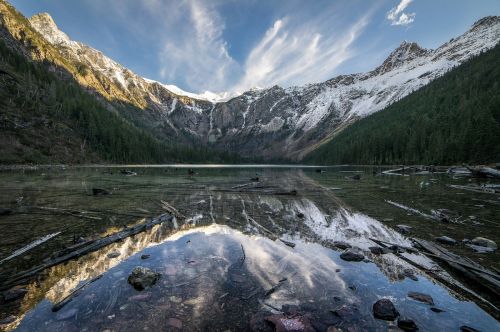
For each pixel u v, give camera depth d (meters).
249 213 15.04
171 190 25.36
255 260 7.79
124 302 5.41
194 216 14.20
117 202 18.11
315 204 17.86
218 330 4.52
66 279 6.61
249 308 5.20
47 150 78.75
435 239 9.87
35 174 42.75
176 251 8.61
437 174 48.66
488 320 4.96
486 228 11.55
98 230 11.23
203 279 6.46
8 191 22.44
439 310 5.22
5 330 4.56
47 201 18.12
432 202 18.17
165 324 4.68
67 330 4.53
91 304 5.36
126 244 9.43
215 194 22.84
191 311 5.08
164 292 5.82
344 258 7.95
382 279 6.59
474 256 8.24
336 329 4.54
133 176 43.97
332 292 5.88
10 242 9.53
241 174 54.91
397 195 21.75
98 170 61.12
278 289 5.97
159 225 12.24
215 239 10.02
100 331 4.50
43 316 4.96
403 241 9.80
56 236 10.35
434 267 7.40
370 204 17.73
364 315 5.00
